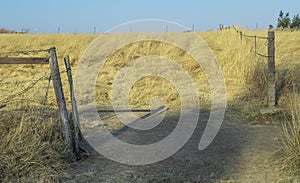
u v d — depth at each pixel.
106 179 4.56
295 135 4.91
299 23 23.95
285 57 11.12
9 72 12.34
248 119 7.10
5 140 4.73
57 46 17.69
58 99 5.09
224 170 4.79
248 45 11.53
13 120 5.30
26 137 4.88
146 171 4.80
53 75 5.05
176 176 4.62
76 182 4.48
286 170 4.62
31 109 6.25
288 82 8.27
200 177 4.59
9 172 4.48
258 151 5.39
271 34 7.46
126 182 4.48
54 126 5.37
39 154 4.75
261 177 4.54
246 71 9.70
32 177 4.48
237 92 9.05
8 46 18.39
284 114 6.91
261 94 8.42
